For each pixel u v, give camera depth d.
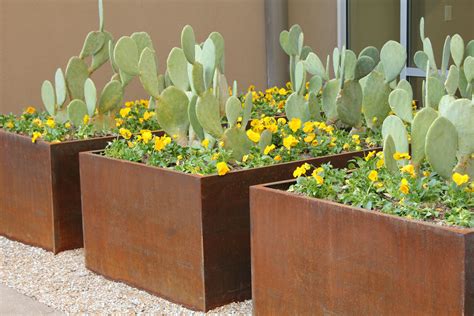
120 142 4.88
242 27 9.54
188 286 4.15
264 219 3.66
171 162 4.51
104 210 4.66
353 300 3.30
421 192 3.45
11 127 5.75
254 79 9.66
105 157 4.61
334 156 4.59
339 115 5.31
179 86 5.11
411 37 8.48
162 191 4.21
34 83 8.36
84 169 4.78
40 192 5.29
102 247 4.73
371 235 3.21
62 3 8.46
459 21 7.95
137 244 4.45
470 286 2.92
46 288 4.62
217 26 9.37
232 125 4.65
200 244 4.03
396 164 3.79
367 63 5.25
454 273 2.93
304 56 6.73
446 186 3.56
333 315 3.39
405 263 3.09
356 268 3.28
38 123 5.68
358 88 5.32
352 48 9.14
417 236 3.04
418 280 3.05
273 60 9.64
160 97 5.02
